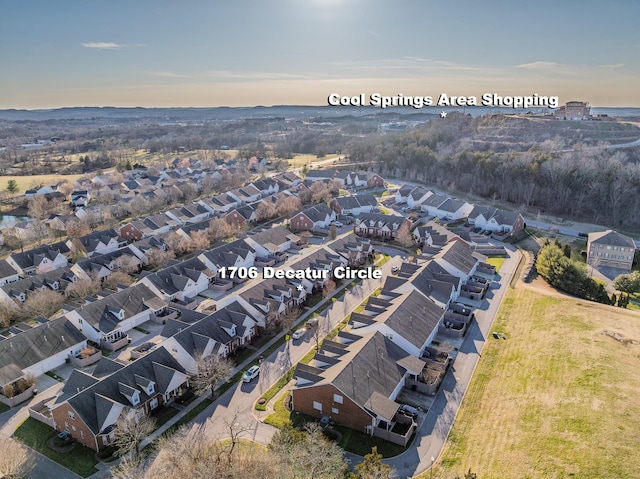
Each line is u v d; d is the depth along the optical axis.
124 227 114.81
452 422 52.03
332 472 41.44
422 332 65.50
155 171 197.25
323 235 119.44
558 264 87.12
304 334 71.12
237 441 49.22
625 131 194.38
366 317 67.69
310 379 54.66
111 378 53.44
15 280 91.38
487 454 46.62
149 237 105.06
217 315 68.12
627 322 70.94
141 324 75.38
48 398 57.38
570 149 181.50
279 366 63.59
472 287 84.38
